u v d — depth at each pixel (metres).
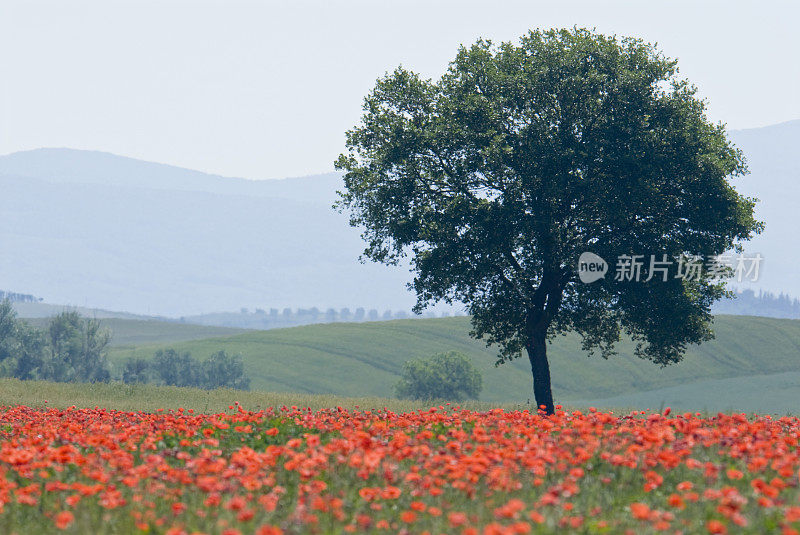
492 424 45.44
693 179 92.38
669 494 30.14
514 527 22.30
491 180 94.88
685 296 94.25
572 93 92.12
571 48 94.69
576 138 92.00
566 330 108.94
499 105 93.94
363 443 33.72
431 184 98.94
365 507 28.45
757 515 25.98
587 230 94.25
